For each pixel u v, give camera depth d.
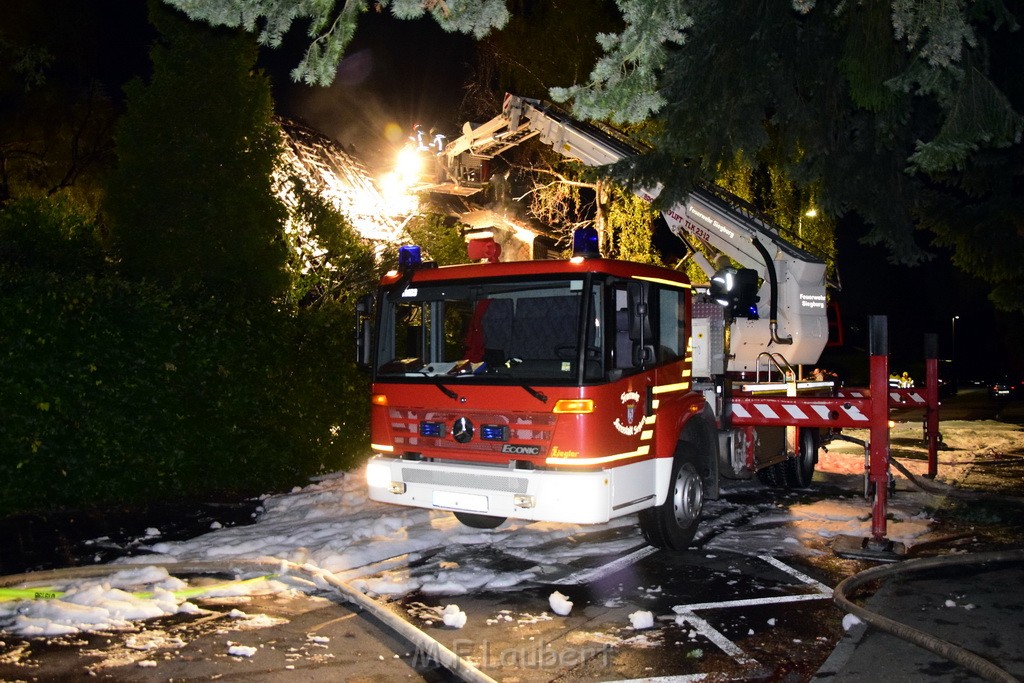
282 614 6.08
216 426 10.16
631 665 5.21
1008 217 10.61
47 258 10.14
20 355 8.56
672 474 7.75
